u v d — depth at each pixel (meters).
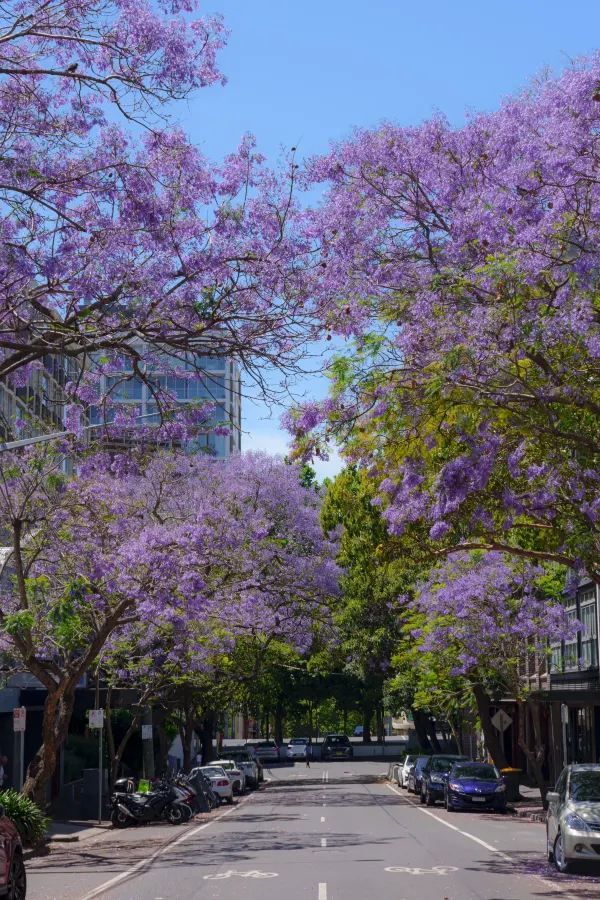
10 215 13.77
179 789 35.03
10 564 26.92
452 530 18.67
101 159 13.93
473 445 15.61
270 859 21.98
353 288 16.56
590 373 15.78
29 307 15.20
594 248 14.68
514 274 14.85
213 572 33.38
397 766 56.25
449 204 17.98
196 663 37.84
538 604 36.19
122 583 26.78
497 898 15.75
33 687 39.91
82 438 18.97
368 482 18.84
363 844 25.20
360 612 57.75
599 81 15.06
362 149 18.31
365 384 15.72
